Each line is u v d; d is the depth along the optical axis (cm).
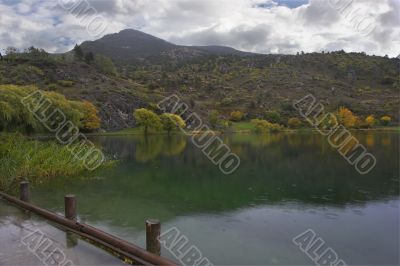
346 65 18700
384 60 19788
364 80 17062
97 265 748
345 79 17200
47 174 2062
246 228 1332
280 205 1697
